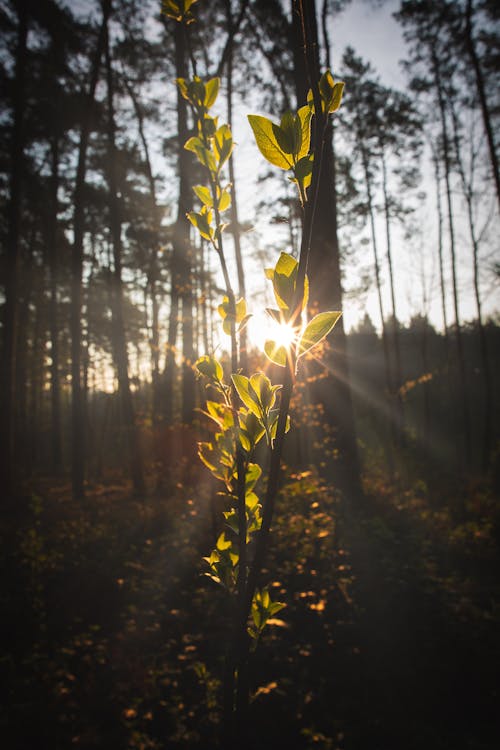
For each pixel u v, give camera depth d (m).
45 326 22.67
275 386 0.66
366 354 24.27
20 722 3.45
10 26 12.79
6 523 8.51
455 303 19.02
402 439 17.30
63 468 21.97
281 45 11.44
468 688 3.77
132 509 9.19
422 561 5.48
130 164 15.78
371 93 16.64
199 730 3.42
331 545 5.43
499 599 4.91
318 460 6.87
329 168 6.87
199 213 0.81
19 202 12.85
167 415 11.95
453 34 14.75
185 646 4.42
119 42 13.30
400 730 3.39
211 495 6.00
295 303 0.57
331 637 4.20
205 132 0.82
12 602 5.02
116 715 3.60
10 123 13.90
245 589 0.66
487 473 13.56
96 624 4.87
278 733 3.29
